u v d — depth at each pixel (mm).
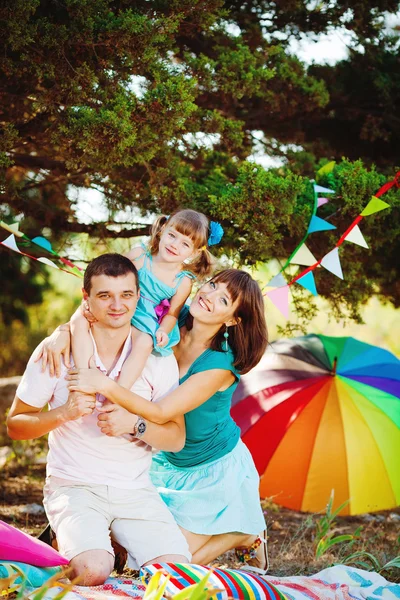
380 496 5301
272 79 5852
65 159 5039
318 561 4699
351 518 6285
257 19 6145
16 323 11094
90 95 4598
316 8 6059
